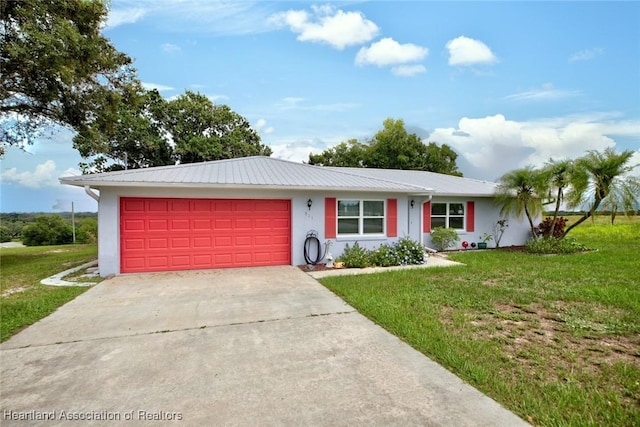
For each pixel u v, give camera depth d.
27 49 9.20
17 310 5.39
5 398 2.94
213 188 8.89
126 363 3.62
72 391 3.05
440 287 6.84
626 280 7.39
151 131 22.44
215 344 4.14
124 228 8.50
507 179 12.96
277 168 11.44
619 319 4.90
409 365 3.54
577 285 6.96
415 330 4.47
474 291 6.47
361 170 16.27
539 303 5.72
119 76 12.66
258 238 9.56
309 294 6.53
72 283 7.54
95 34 11.09
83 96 11.47
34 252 15.46
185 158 23.58
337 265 9.41
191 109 23.72
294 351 3.91
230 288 7.03
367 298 6.02
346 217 10.49
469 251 13.01
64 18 10.13
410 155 30.12
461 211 13.84
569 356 3.71
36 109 11.35
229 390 3.06
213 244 9.18
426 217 13.08
